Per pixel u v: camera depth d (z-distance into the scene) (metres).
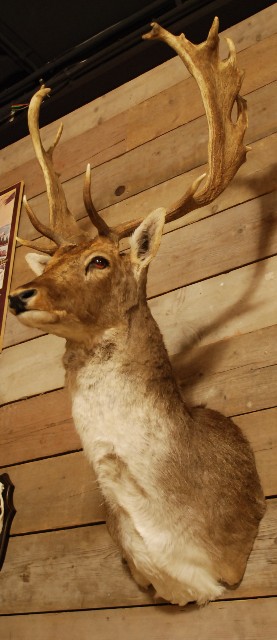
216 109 2.15
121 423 1.77
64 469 2.45
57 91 3.32
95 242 1.97
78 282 1.85
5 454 2.64
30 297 1.75
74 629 2.15
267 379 2.12
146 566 1.79
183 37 2.18
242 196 2.48
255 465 1.99
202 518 1.78
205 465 1.84
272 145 2.50
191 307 2.41
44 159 2.31
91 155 3.12
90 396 1.80
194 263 2.48
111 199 2.92
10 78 3.61
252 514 1.89
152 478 1.75
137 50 3.05
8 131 3.48
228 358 2.23
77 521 2.32
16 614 2.31
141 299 1.95
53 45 3.39
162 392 1.83
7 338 2.93
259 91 2.64
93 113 3.24
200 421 1.96
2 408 2.77
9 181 3.42
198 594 1.87
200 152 2.73
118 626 2.06
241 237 2.41
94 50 3.33
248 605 1.86
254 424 2.07
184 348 2.35
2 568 2.42
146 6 3.15
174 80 3.00
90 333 1.85
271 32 2.74
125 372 1.81
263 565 1.87
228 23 2.93
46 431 2.58
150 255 1.96
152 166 2.86
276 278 2.26
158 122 2.95
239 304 2.30
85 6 3.19
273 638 1.79
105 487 1.79
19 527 2.46
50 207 2.25
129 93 3.14
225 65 2.23
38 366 2.76
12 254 3.14
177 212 2.07
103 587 2.15
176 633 1.94
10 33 3.32
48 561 2.32
